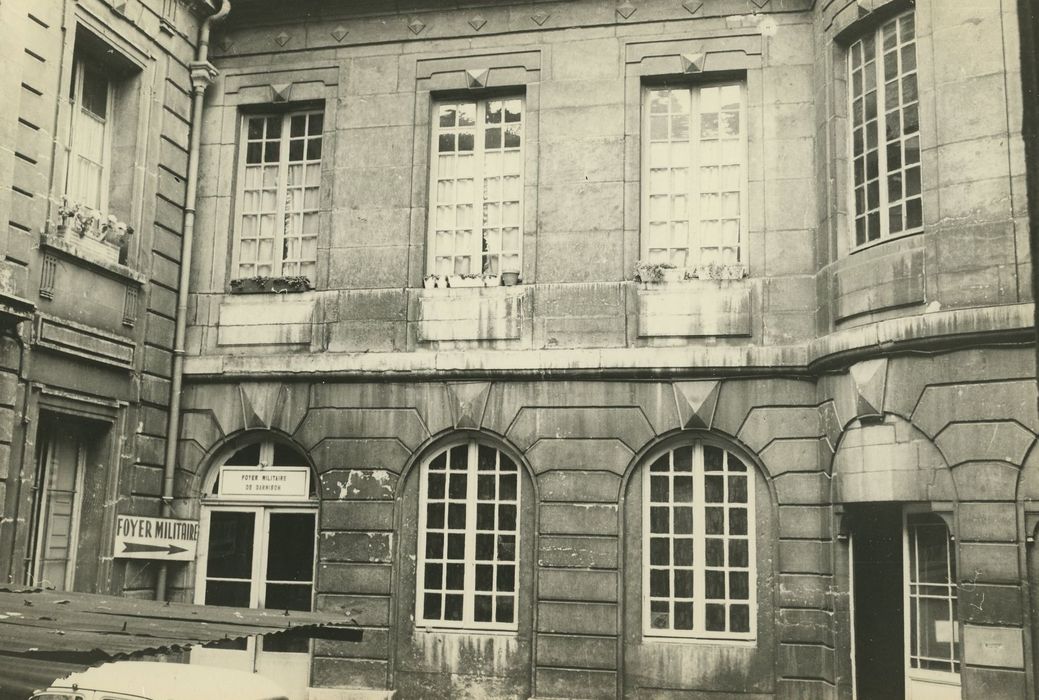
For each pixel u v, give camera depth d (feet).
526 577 37.42
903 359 31.96
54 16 34.53
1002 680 28.78
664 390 37.19
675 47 39.22
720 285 37.47
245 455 40.83
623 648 36.19
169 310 40.57
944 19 32.27
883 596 33.58
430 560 38.32
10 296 31.63
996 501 29.55
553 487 37.37
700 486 36.91
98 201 38.32
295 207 42.32
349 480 39.09
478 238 40.42
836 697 33.58
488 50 40.75
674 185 39.24
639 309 37.88
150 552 37.35
